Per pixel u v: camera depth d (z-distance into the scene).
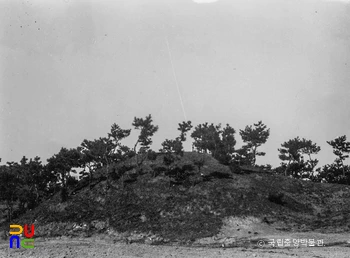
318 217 50.09
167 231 46.91
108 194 56.84
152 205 52.84
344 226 45.06
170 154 61.97
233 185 56.19
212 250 37.16
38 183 63.59
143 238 46.16
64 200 57.16
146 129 63.84
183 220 48.91
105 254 33.72
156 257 32.88
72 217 52.78
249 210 49.66
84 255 33.12
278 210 50.81
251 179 59.84
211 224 47.12
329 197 56.91
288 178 63.59
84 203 55.69
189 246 41.66
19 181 61.78
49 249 36.44
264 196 54.31
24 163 62.56
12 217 59.56
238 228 46.03
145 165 63.91
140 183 58.28
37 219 54.09
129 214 51.41
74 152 62.41
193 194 53.88
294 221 48.25
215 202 51.69
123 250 36.06
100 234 48.59
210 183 56.44
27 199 60.59
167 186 56.53
